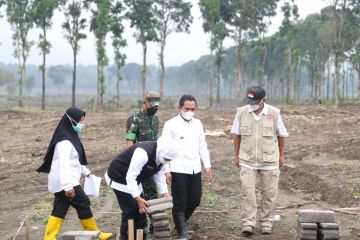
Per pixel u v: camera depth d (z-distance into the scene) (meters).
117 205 10.01
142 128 7.41
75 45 47.16
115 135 23.36
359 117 30.19
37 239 7.78
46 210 9.64
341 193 10.73
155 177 7.03
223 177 13.07
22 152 18.56
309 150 18.23
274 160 7.52
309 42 73.19
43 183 12.69
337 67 47.84
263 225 7.57
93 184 6.85
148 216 7.62
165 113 33.91
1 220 9.04
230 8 57.41
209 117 30.86
